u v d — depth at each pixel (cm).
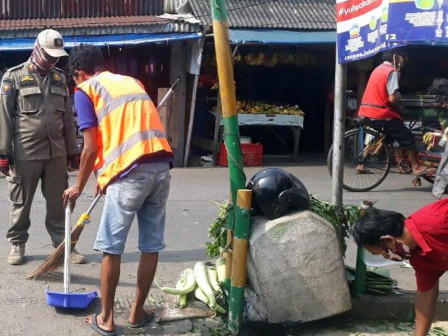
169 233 609
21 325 391
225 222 400
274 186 372
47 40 466
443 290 446
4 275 471
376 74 809
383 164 836
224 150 1028
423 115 820
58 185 493
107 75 392
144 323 394
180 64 1007
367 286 423
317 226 374
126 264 508
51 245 551
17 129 471
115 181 368
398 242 316
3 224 624
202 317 404
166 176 387
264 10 1033
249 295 390
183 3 992
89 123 376
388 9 360
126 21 946
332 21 1027
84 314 409
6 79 467
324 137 1226
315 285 376
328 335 390
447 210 312
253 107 1063
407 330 401
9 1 980
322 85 1243
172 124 1014
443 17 349
